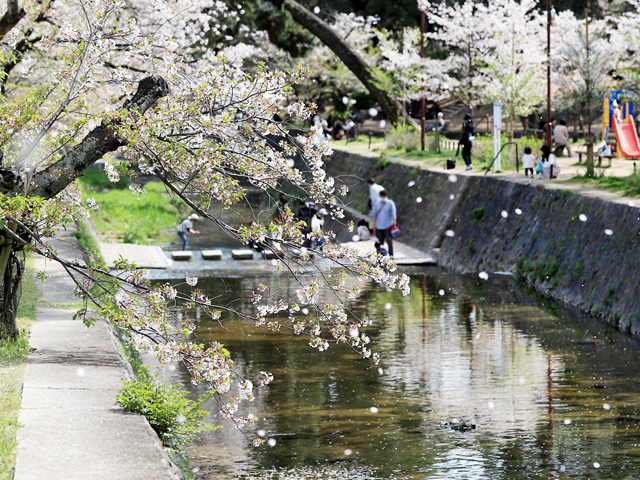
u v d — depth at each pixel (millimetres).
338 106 61000
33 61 19250
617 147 33219
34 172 10430
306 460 10367
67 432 8039
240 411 12383
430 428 11539
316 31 45344
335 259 9422
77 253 20438
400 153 40094
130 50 10547
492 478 9711
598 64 33469
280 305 9625
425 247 29609
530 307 19969
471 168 31703
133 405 8969
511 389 13352
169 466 7469
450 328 17750
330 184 9727
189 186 9414
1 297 11594
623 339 16719
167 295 9227
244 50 28203
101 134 10430
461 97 42188
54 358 11023
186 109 9516
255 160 9469
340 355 15594
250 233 9320
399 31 56875
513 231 25078
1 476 6812
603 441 10938
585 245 20938
